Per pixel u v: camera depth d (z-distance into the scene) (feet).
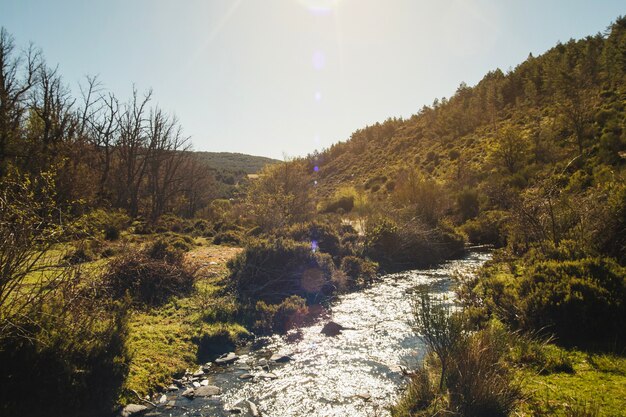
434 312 18.42
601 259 23.88
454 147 172.76
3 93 73.56
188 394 20.31
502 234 61.98
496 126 168.96
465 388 15.16
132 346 23.44
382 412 17.69
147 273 33.63
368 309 35.81
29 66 80.28
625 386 15.12
